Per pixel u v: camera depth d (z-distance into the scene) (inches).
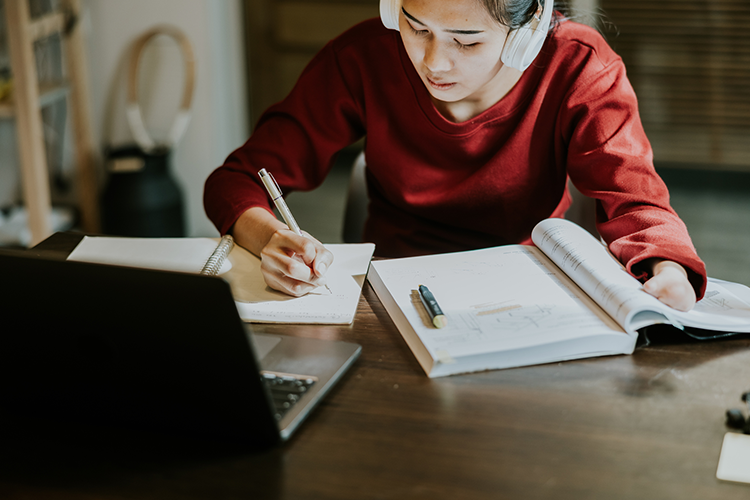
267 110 56.0
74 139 116.3
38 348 26.5
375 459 25.9
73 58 111.9
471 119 50.0
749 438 26.8
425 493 24.0
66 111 120.3
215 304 23.4
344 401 29.6
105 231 123.0
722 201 130.8
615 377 31.3
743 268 108.1
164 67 119.8
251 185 49.8
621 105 48.1
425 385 30.8
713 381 30.9
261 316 36.8
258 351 32.9
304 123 53.7
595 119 47.8
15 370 27.5
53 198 124.6
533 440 26.9
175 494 24.2
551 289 37.5
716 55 131.9
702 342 34.4
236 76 131.0
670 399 29.5
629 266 37.5
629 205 43.3
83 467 25.6
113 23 118.3
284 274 39.0
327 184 145.6
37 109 99.4
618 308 33.8
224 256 42.9
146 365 25.6
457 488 24.3
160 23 117.8
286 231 41.8
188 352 24.8
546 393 30.1
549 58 49.3
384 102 52.1
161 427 27.5
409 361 32.8
